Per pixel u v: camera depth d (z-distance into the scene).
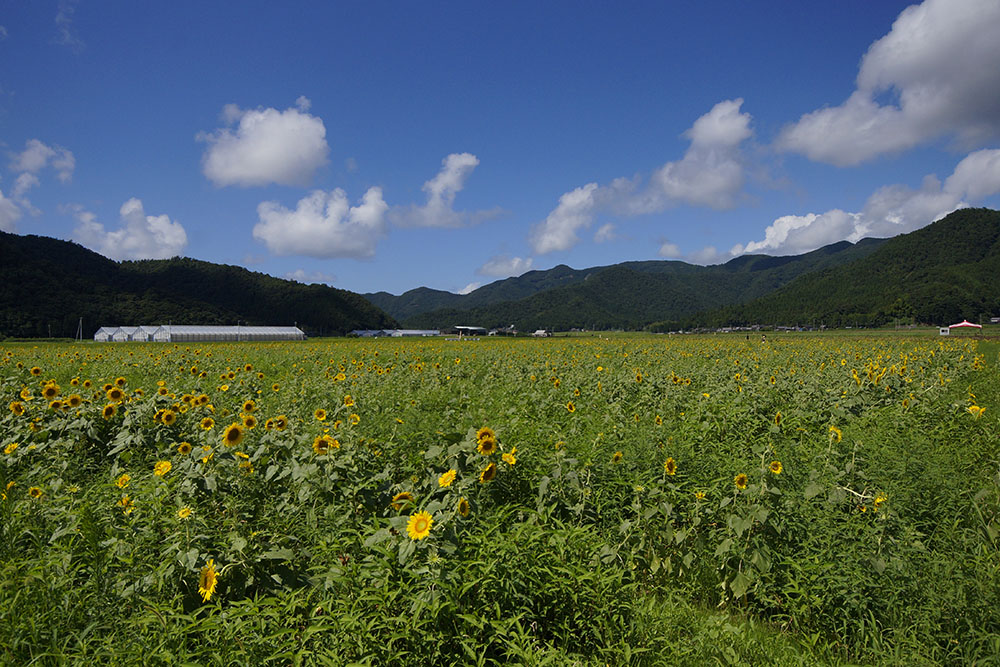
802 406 10.65
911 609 4.53
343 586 3.94
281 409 10.23
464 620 3.72
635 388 12.75
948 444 8.44
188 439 7.79
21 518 5.07
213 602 4.11
